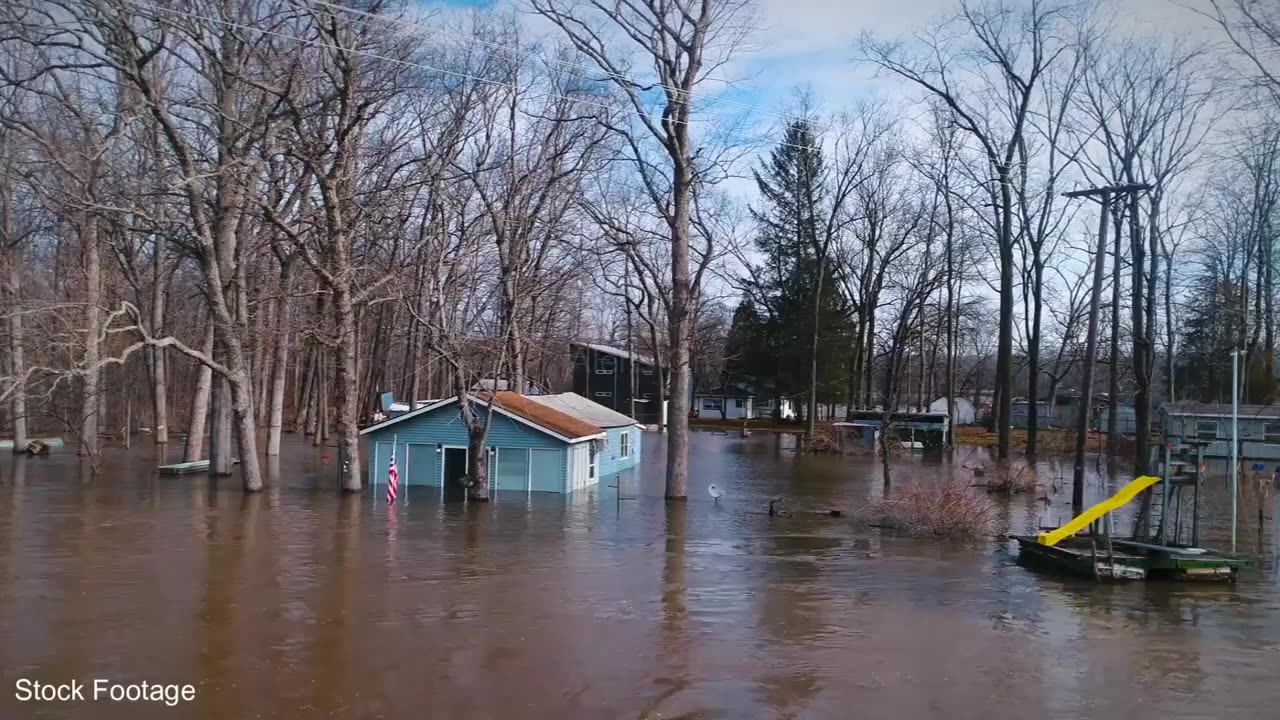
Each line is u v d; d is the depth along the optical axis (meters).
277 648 12.73
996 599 16.44
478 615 14.69
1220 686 11.95
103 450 43.81
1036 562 19.81
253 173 29.08
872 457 49.47
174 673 11.66
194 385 36.97
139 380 55.97
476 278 42.62
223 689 11.12
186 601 15.19
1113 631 14.41
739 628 14.25
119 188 28.05
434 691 11.20
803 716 10.67
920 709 10.96
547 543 21.41
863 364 72.75
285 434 59.06
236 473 35.06
